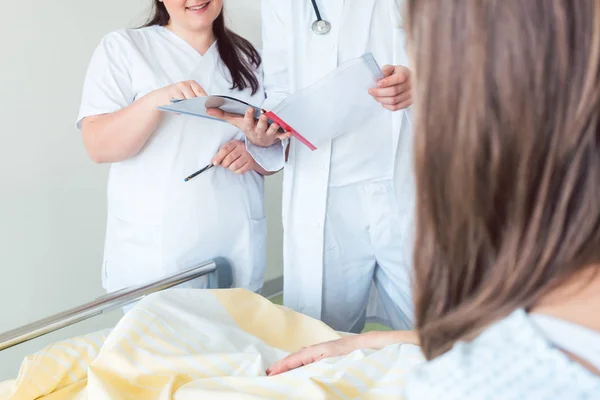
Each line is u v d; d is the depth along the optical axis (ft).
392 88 4.27
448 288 1.42
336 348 3.50
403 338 3.46
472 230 1.31
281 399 2.94
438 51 1.26
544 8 1.17
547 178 1.21
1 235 6.27
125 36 5.12
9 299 6.43
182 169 5.12
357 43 4.92
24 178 6.36
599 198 1.20
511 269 1.29
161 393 3.08
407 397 1.38
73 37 6.56
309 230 5.14
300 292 5.34
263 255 5.81
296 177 5.11
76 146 6.77
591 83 1.15
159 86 5.08
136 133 4.75
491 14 1.20
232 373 3.32
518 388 1.22
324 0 4.91
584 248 1.23
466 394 1.26
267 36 5.23
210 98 4.11
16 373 6.52
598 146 1.19
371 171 5.09
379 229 5.21
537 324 1.32
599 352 1.24
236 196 5.41
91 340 3.84
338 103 4.40
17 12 6.06
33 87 6.30
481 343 1.34
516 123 1.19
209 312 3.95
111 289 5.52
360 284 5.44
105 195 7.15
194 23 5.08
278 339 3.92
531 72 1.17
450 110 1.25
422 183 1.35
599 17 1.14
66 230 6.82
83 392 3.47
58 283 6.86
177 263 5.21
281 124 4.35
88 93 5.05
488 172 1.24
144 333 3.48
